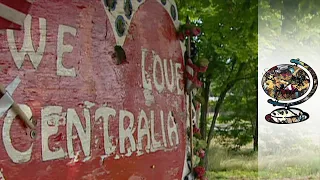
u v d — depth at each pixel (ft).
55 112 5.02
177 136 9.27
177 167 9.21
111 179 6.25
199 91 11.41
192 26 9.80
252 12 21.39
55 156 4.98
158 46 8.43
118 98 6.59
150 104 7.84
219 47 22.74
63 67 5.22
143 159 7.41
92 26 5.95
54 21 5.10
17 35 4.51
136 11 7.49
